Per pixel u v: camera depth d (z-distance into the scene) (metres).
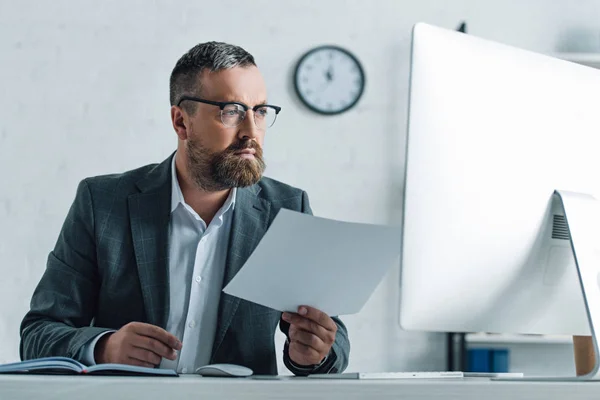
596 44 3.58
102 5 3.36
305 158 3.39
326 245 1.04
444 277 1.00
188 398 0.77
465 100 1.00
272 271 1.06
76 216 1.61
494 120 1.02
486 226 1.01
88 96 3.31
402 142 3.45
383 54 3.48
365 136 3.43
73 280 1.56
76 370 0.97
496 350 3.26
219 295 1.59
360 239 1.04
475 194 1.00
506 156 1.03
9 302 3.19
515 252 1.04
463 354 3.20
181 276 1.61
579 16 3.58
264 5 3.44
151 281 1.55
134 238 1.57
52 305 1.53
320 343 1.18
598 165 1.10
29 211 3.24
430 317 1.00
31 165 3.26
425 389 0.80
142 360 1.17
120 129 3.31
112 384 0.77
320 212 3.38
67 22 3.34
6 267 3.21
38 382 0.76
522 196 1.04
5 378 0.78
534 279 1.06
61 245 1.60
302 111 3.42
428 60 0.99
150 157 3.32
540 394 0.82
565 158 1.07
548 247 1.06
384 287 3.38
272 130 3.39
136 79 3.34
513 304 1.05
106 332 1.24
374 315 3.36
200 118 1.56
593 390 0.84
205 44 1.61
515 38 3.55
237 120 1.56
